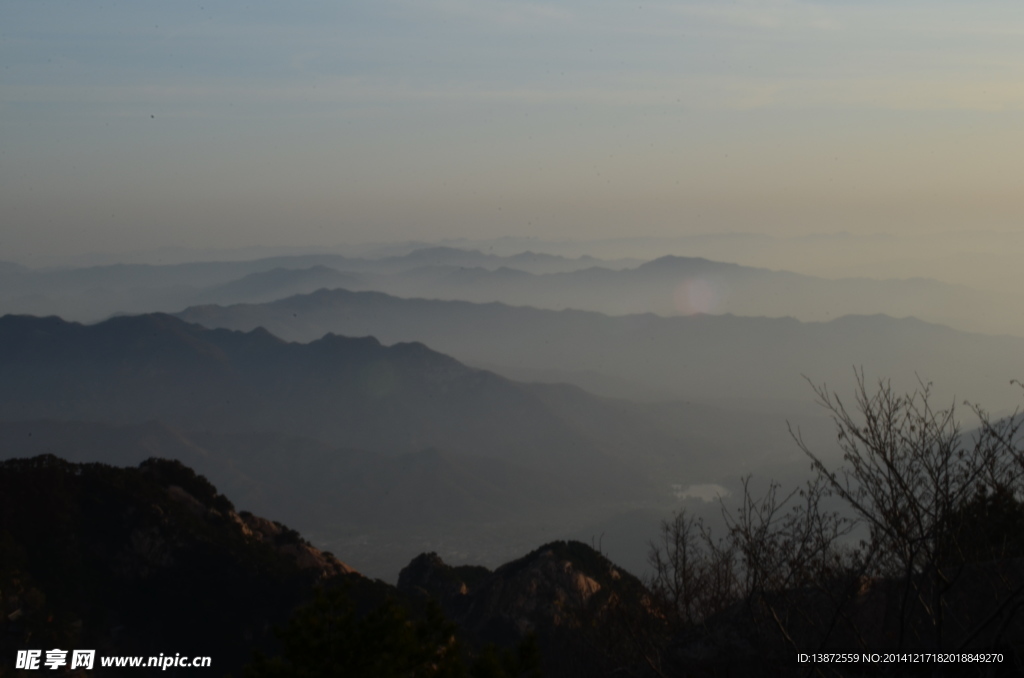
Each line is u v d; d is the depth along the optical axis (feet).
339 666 27.99
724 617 29.50
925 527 24.18
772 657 26.58
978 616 25.76
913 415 24.91
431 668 30.71
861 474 24.81
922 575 24.40
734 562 30.71
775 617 25.43
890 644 25.71
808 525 26.09
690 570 30.91
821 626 26.86
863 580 27.55
